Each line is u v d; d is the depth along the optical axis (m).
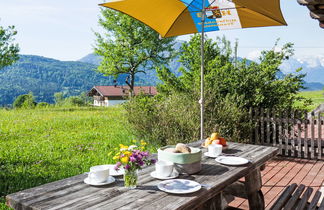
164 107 8.07
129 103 8.65
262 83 7.96
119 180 2.66
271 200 4.70
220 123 7.16
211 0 4.91
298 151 7.46
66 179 2.69
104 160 6.89
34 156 7.22
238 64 8.36
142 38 31.11
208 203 2.85
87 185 2.53
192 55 8.88
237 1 3.54
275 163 6.98
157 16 4.82
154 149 7.56
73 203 2.17
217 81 8.07
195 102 7.57
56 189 2.44
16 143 8.69
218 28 5.32
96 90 76.06
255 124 7.74
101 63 33.25
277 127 7.82
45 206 2.11
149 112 8.24
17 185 5.12
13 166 6.34
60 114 16.83
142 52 31.80
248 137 7.73
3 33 25.05
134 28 31.47
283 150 7.72
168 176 2.75
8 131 10.62
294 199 3.46
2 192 4.74
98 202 2.19
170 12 4.80
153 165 3.14
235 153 3.70
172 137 7.50
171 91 8.70
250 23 5.02
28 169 6.16
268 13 3.82
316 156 7.39
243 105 7.73
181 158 2.84
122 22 30.78
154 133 7.79
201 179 2.71
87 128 11.69
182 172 2.85
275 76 8.14
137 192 2.39
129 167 2.45
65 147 8.34
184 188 2.44
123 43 32.22
